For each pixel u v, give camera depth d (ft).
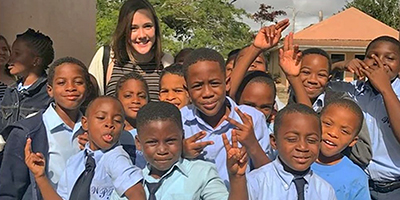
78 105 10.98
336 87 13.17
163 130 8.88
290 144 9.24
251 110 10.91
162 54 14.37
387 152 11.91
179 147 9.05
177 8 65.26
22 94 12.68
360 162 11.34
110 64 13.96
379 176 12.02
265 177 9.51
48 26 23.39
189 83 10.11
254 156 9.89
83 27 26.43
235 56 13.87
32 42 13.16
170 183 9.04
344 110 10.34
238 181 8.45
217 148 10.14
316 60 12.41
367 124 12.17
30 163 9.41
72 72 10.94
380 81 11.39
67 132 10.90
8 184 10.28
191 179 9.02
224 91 10.10
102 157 9.93
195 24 66.74
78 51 26.00
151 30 13.48
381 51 12.00
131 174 9.24
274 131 9.67
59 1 24.14
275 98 12.76
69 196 9.89
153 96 13.47
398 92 12.28
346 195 10.06
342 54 82.84
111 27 55.88
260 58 13.47
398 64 12.01
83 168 9.99
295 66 11.96
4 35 20.52
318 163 10.46
